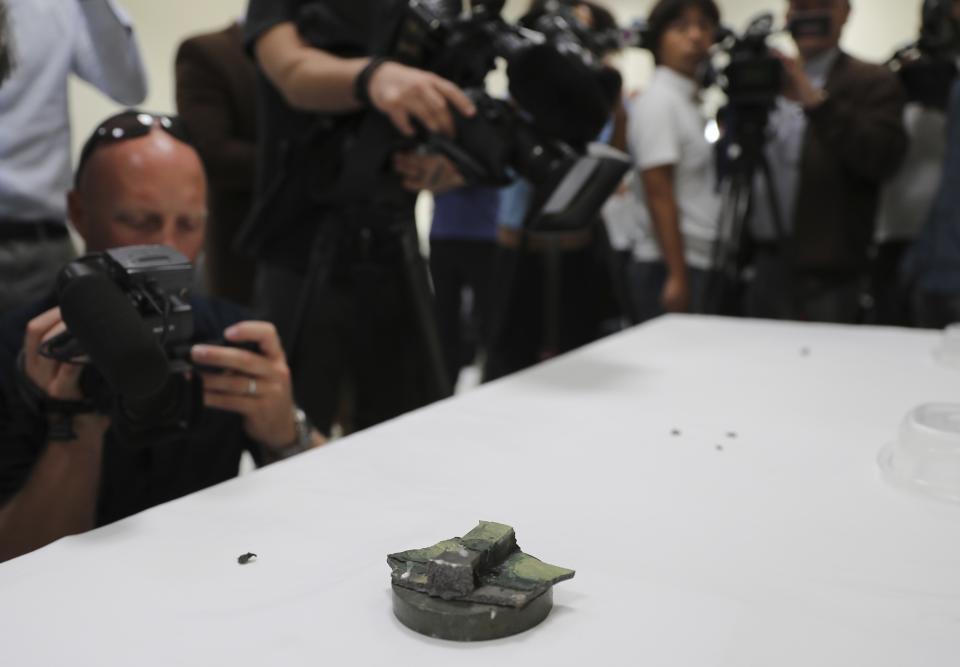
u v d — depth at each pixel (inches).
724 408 34.0
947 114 77.6
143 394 20.4
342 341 45.2
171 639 16.4
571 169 34.5
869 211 77.1
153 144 31.4
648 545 20.9
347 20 40.9
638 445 29.1
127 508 30.9
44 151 45.6
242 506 23.3
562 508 23.3
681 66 78.6
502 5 37.8
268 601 17.9
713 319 55.7
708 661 15.6
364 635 16.5
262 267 48.2
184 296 23.3
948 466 24.4
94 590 18.5
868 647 16.2
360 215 40.6
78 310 20.0
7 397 27.4
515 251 81.6
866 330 51.8
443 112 35.0
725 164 73.7
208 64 68.6
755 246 81.7
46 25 45.0
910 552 20.7
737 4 183.6
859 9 173.3
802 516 23.0
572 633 16.6
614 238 103.3
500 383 37.9
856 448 29.0
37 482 25.7
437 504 23.5
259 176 46.7
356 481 25.3
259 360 28.1
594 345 46.8
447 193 90.4
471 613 16.2
